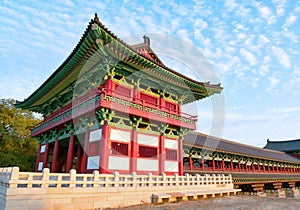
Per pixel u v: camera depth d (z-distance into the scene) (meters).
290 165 55.22
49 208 11.27
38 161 28.98
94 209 12.90
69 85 23.42
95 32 14.30
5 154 36.62
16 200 10.39
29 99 28.39
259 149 52.75
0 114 37.69
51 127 24.11
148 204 15.40
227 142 43.66
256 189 38.22
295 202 18.48
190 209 14.03
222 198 20.02
